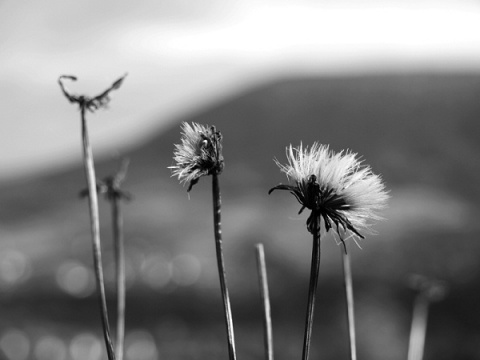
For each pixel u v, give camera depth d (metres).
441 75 78.56
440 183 60.59
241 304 38.84
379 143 70.31
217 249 1.58
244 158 74.81
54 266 48.16
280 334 34.00
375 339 30.88
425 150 68.12
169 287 42.19
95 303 41.53
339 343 31.70
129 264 46.97
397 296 33.62
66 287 43.78
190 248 48.66
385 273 35.53
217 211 1.60
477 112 72.62
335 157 1.56
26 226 69.94
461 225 44.34
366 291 34.50
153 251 48.53
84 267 47.16
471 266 35.16
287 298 37.91
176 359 34.47
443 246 38.91
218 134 1.64
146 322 38.31
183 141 1.65
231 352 1.55
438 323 30.98
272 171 69.94
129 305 40.00
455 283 33.59
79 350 36.09
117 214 2.45
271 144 76.19
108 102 1.84
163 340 35.94
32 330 37.81
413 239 39.22
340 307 34.16
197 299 40.31
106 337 1.70
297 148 1.60
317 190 1.50
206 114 86.12
